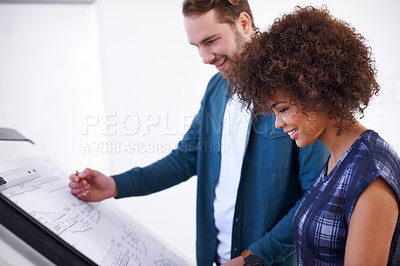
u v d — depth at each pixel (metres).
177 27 2.19
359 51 0.57
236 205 1.07
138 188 1.18
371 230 0.51
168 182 1.27
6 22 2.02
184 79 2.22
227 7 1.02
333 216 0.59
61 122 2.13
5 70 2.05
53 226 0.69
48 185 0.89
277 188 1.02
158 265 0.87
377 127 2.33
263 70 0.58
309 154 0.98
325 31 0.55
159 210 2.28
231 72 0.67
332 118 0.59
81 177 1.01
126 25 2.15
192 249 2.31
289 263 1.05
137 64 2.18
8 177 0.75
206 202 1.21
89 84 2.14
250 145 1.06
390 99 2.31
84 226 0.78
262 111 0.64
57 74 2.10
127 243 0.87
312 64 0.55
